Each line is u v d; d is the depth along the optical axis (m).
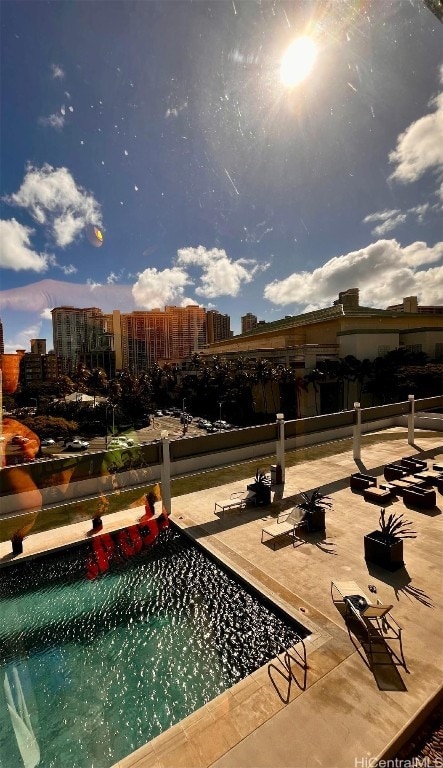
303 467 14.98
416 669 4.72
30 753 2.13
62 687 3.89
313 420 13.74
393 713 4.05
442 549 7.92
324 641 5.31
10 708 2.14
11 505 5.82
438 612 5.88
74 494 6.75
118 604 6.07
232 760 3.54
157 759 3.50
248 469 14.96
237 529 9.23
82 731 3.49
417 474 12.67
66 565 7.21
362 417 15.92
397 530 8.93
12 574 6.59
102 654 4.66
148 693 4.28
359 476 12.44
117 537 8.17
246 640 5.46
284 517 9.95
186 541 8.80
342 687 4.46
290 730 3.86
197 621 5.84
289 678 4.62
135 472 8.54
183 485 12.90
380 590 6.55
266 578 7.00
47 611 5.45
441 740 3.77
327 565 7.45
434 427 22.23
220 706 4.17
